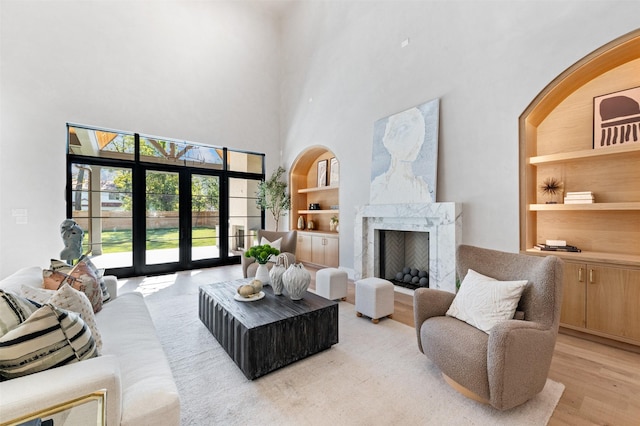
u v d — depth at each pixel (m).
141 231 5.15
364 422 1.56
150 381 1.27
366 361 2.20
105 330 1.82
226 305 2.40
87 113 4.55
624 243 2.64
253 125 6.46
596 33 2.54
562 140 3.00
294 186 6.78
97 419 0.92
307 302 2.49
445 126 3.70
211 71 5.85
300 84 6.35
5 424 0.81
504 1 3.15
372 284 3.05
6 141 4.00
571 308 2.62
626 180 2.63
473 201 3.41
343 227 5.26
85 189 4.70
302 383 1.92
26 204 4.11
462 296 2.00
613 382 1.92
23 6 4.11
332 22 5.52
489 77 3.28
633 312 2.29
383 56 4.54
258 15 6.58
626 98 2.62
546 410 1.65
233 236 6.29
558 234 3.04
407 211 3.96
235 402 1.73
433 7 3.85
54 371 1.01
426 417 1.59
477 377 1.59
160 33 5.24
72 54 4.44
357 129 5.00
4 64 3.98
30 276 2.14
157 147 5.36
